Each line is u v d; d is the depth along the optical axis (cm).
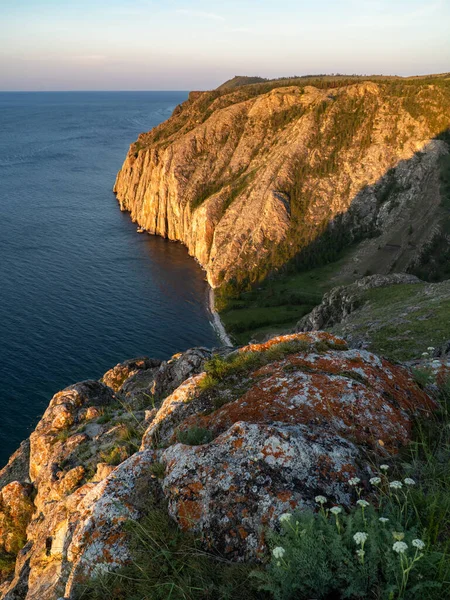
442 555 429
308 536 468
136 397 2508
